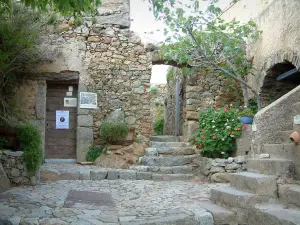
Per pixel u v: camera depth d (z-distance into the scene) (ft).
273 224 10.62
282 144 14.05
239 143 22.04
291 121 15.30
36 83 25.71
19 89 25.20
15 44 21.40
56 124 26.63
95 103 26.48
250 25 26.30
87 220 11.52
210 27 23.63
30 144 18.33
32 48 22.97
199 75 28.66
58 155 26.48
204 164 22.57
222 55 25.43
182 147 26.02
